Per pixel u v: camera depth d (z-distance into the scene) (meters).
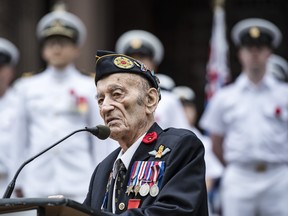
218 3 29.69
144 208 11.23
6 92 25.03
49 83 22.00
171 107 22.59
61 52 22.02
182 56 41.47
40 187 21.48
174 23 41.47
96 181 12.28
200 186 11.37
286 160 23.47
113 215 10.55
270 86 23.88
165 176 11.41
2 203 10.02
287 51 40.84
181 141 11.59
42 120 21.77
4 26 34.88
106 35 34.81
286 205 23.33
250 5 40.84
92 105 21.92
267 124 23.56
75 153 21.56
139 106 11.86
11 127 24.09
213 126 24.34
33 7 35.69
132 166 11.73
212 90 29.14
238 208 23.48
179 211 11.09
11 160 22.19
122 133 11.80
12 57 25.58
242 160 23.47
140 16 40.12
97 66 11.95
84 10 33.66
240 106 23.89
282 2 40.78
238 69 40.06
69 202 10.07
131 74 11.88
